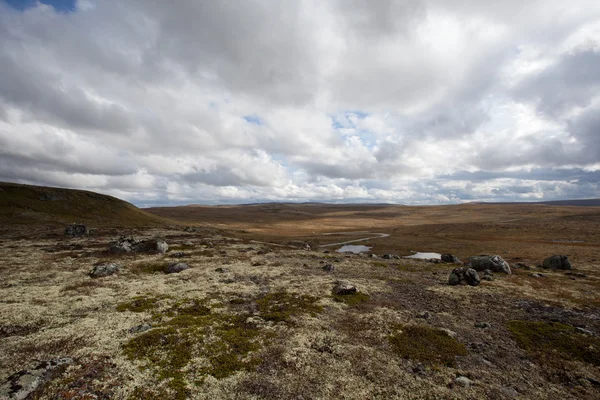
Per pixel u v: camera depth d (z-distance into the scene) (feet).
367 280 138.21
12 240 221.25
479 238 354.33
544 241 306.35
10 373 51.49
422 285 131.13
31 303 89.71
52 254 172.55
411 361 63.87
